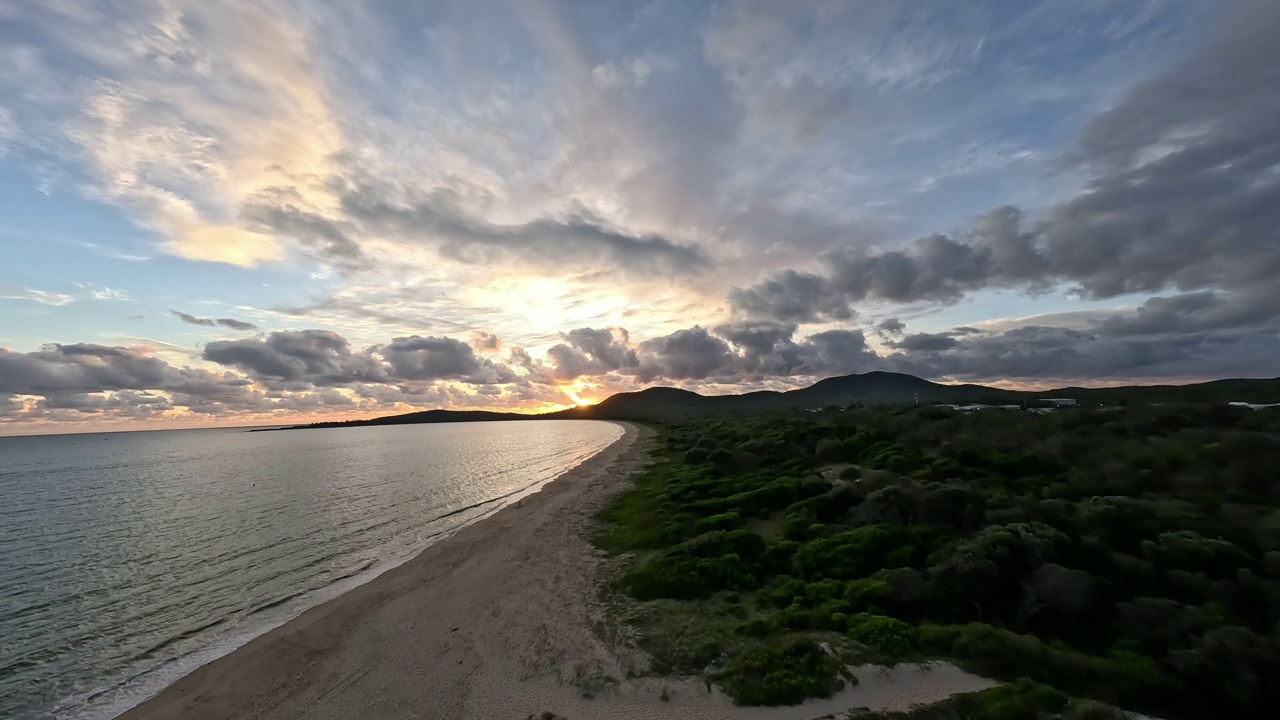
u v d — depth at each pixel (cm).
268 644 1775
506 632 1761
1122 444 3519
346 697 1424
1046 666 1310
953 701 1208
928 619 1609
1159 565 1752
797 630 1589
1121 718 1104
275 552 2969
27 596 2314
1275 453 2720
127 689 1534
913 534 2173
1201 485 2606
